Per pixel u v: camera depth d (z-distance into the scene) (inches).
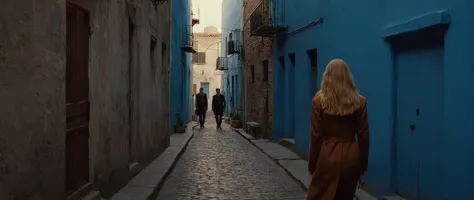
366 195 282.4
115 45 275.3
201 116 944.3
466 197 183.8
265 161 456.1
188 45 920.9
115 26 275.4
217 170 403.5
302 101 463.2
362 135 171.8
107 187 258.2
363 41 298.8
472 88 179.9
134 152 348.2
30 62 151.1
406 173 250.1
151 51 436.5
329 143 172.4
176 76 751.1
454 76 193.8
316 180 173.8
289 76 535.8
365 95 296.8
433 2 213.2
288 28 519.8
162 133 485.4
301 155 459.2
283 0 537.6
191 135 695.1
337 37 353.4
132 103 340.8
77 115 209.6
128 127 313.3
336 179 169.6
